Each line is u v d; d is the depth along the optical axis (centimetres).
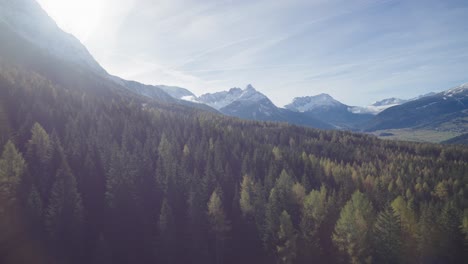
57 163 6419
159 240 5609
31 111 8719
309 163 9831
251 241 5906
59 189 5262
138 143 8512
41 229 4997
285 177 7369
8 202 4906
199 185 6856
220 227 5691
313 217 5478
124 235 5816
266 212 5794
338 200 6425
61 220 5084
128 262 5538
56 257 4919
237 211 6384
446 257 4825
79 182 6234
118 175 6125
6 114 8200
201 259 5616
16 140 7038
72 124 8619
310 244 5081
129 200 6103
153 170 7550
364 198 5781
